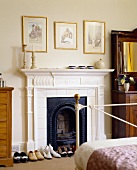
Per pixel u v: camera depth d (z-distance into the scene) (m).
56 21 4.37
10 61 4.20
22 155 3.96
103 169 1.92
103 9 4.59
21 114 4.25
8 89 3.65
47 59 4.36
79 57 4.50
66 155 4.15
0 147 3.63
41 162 3.86
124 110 4.21
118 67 4.56
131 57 4.67
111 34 4.58
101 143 2.44
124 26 4.69
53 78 4.31
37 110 4.29
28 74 4.17
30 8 4.26
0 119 3.63
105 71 4.44
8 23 4.17
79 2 4.47
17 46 4.22
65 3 4.41
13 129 4.22
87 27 4.51
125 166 1.77
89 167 2.11
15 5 4.19
